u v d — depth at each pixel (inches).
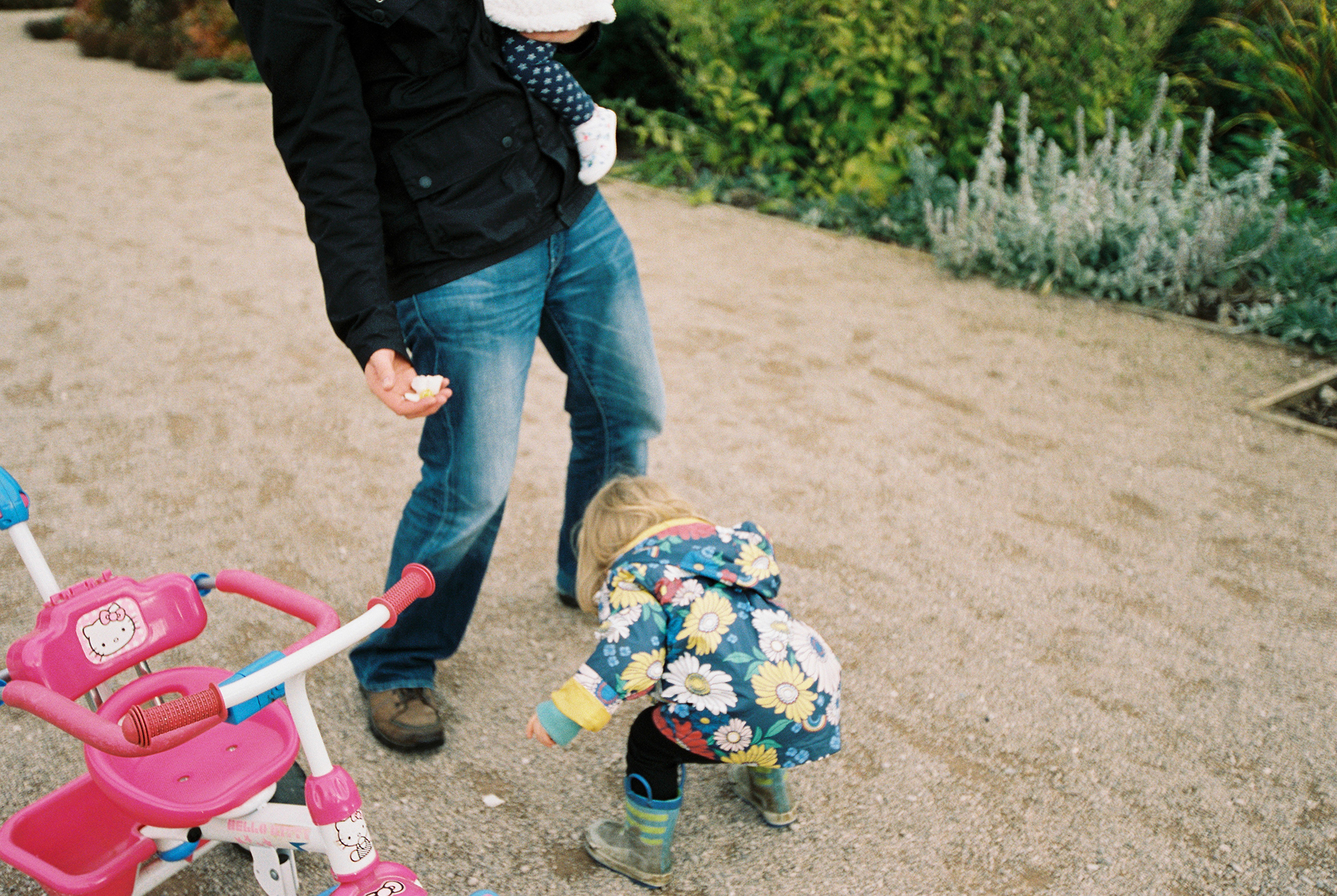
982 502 147.8
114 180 298.2
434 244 85.4
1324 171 229.8
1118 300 217.3
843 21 255.8
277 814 74.0
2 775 96.7
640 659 80.6
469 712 107.7
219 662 113.5
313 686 110.4
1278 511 144.9
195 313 207.8
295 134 78.9
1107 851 91.1
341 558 133.1
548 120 89.5
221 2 492.4
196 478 150.6
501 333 90.6
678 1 284.5
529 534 140.5
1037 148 239.3
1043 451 161.2
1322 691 110.8
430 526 96.4
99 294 215.5
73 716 60.2
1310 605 125.2
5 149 329.4
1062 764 101.3
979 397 178.2
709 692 81.0
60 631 74.6
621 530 89.3
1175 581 130.0
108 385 177.6
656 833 85.9
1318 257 202.4
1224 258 210.5
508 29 85.7
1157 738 104.5
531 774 100.0
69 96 421.4
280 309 211.2
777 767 84.4
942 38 251.6
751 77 279.3
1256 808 95.8
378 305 78.9
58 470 151.2
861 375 186.4
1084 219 215.2
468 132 84.5
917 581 130.3
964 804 96.4
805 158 285.9
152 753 59.4
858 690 111.3
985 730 105.6
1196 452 160.4
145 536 136.1
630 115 327.6
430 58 80.8
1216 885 87.7
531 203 89.1
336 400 175.6
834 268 237.3
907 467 156.9
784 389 181.2
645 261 239.1
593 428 108.3
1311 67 250.8
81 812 79.8
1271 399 174.7
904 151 260.2
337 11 76.9
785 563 133.6
